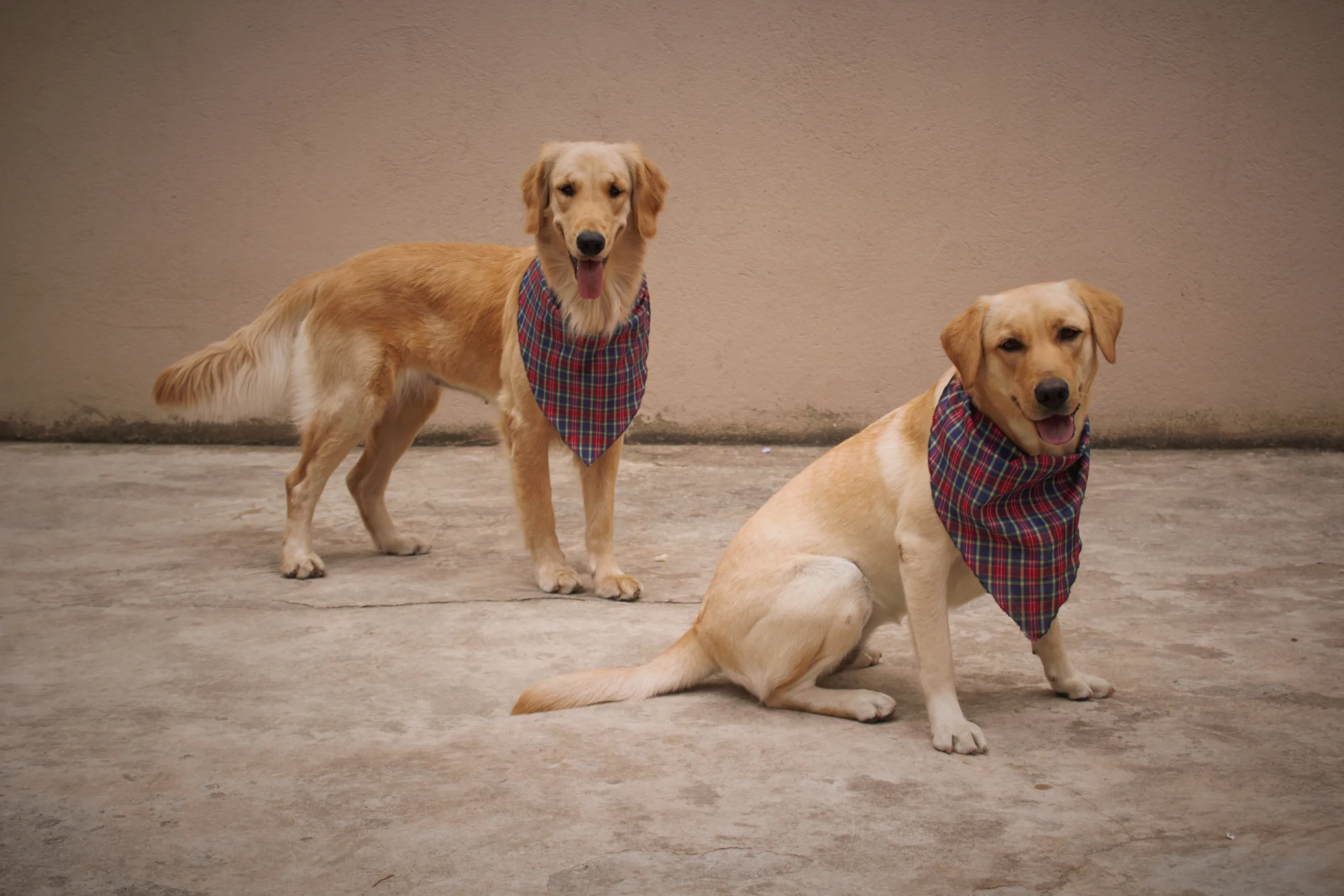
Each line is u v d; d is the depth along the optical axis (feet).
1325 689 10.40
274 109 24.12
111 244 24.61
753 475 21.47
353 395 15.17
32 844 7.54
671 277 24.17
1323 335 23.35
